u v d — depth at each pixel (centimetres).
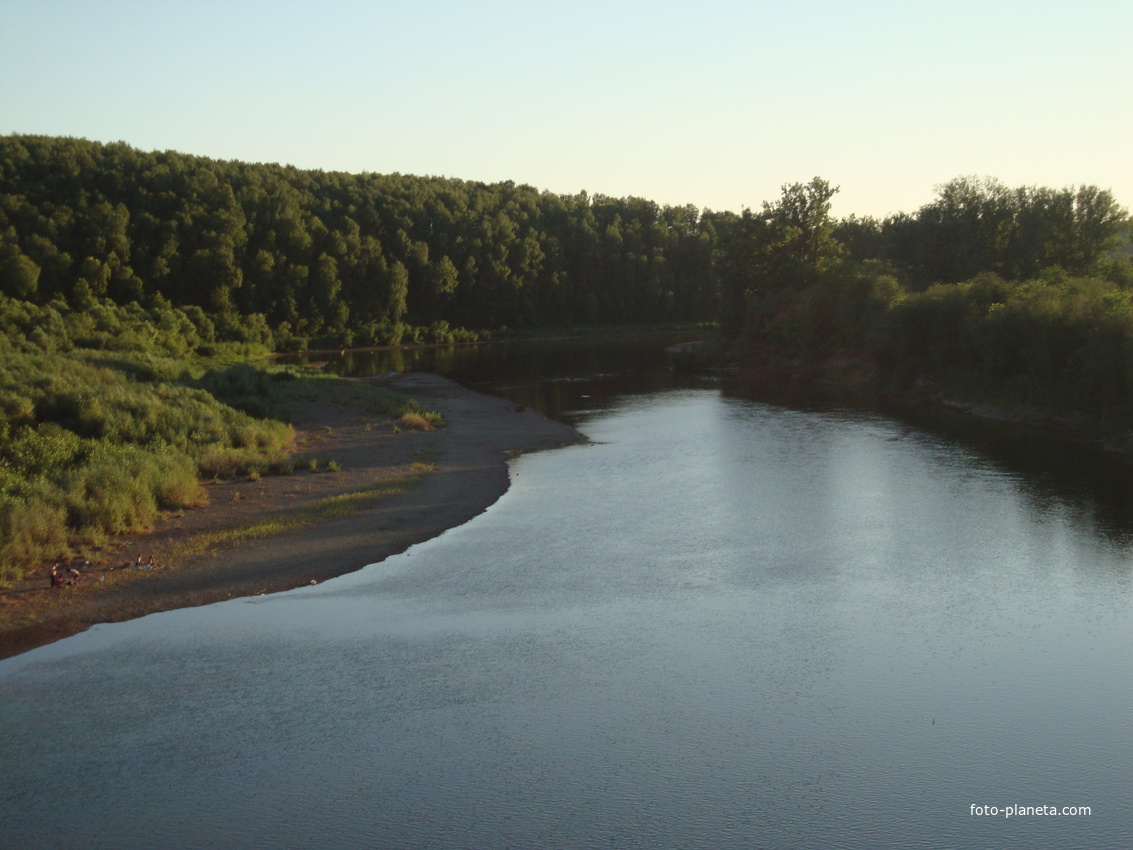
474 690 1488
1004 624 1753
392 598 1931
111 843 1103
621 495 2936
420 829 1127
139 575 2050
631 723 1376
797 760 1266
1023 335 4525
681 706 1427
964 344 5128
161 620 1800
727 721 1378
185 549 2242
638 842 1095
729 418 4725
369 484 3047
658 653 1630
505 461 3572
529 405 5441
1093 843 1077
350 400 5212
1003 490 2895
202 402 4012
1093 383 3944
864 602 1888
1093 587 1953
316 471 3269
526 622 1788
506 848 1088
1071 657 1591
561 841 1099
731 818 1138
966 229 7081
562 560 2206
